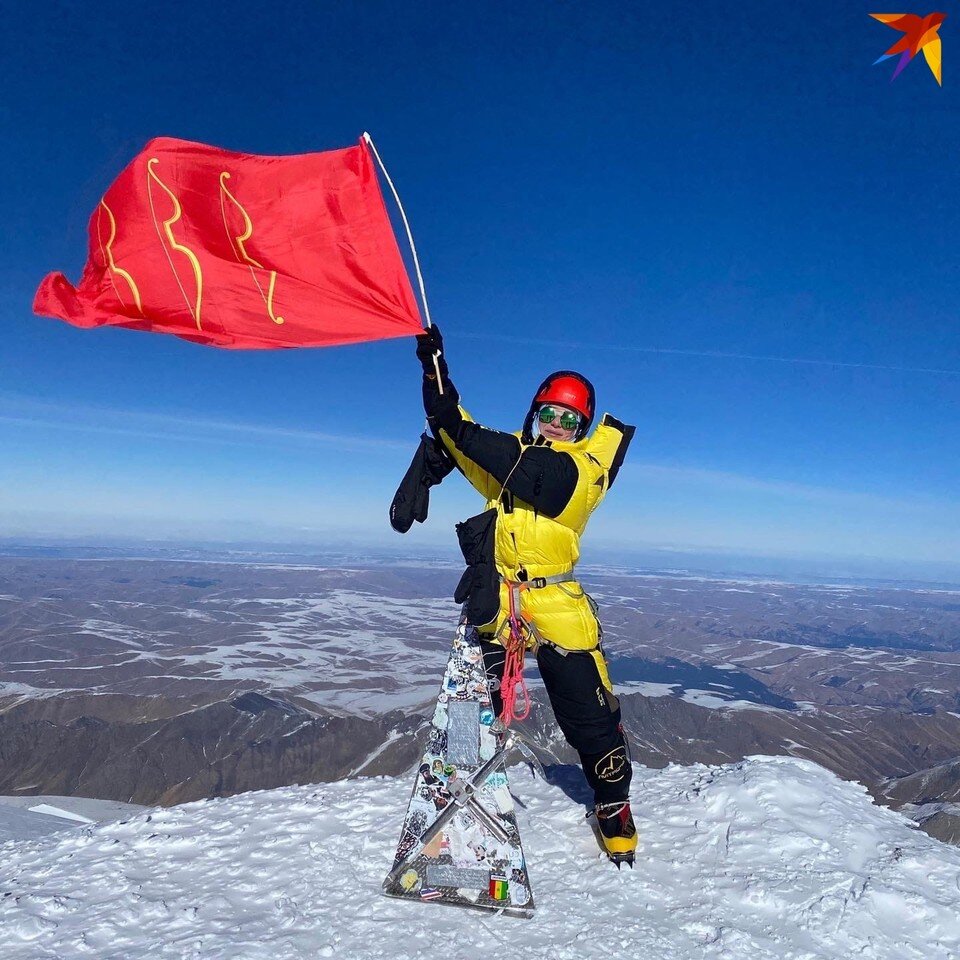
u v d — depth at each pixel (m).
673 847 4.25
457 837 3.66
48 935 3.37
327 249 4.02
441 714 3.90
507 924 3.42
